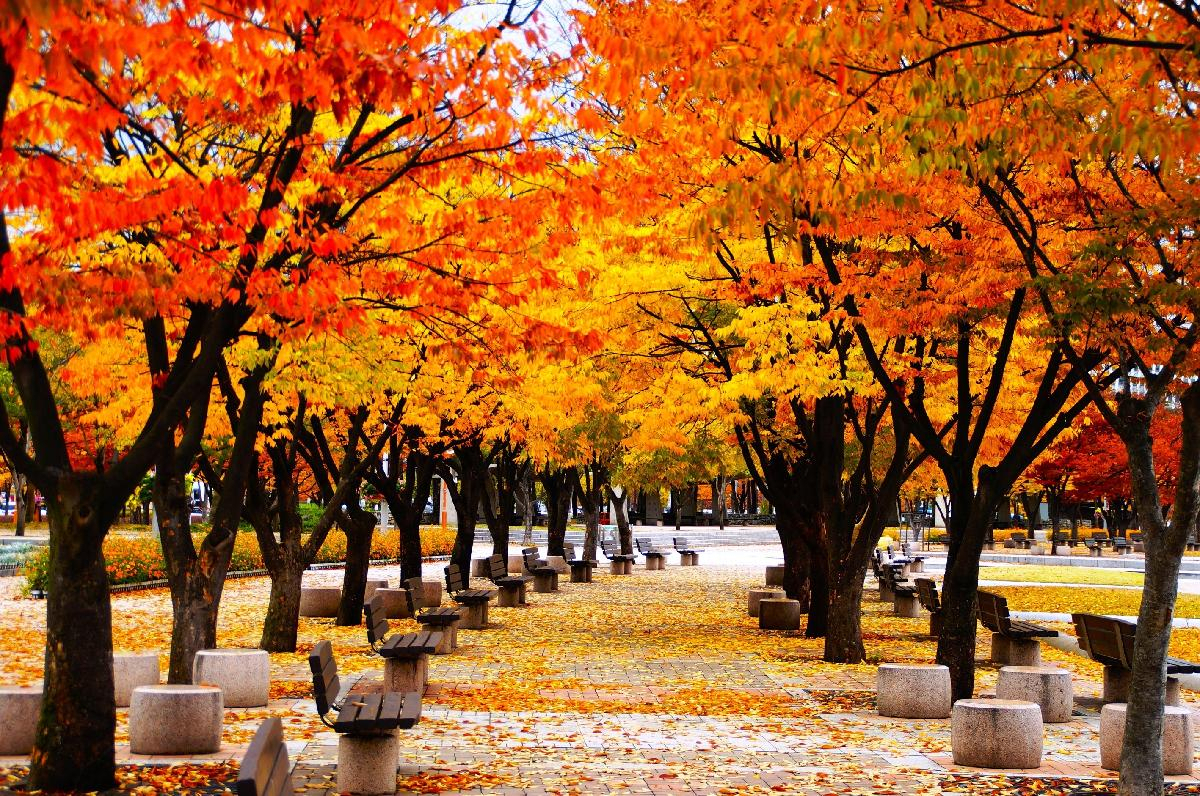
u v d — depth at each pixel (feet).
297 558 60.23
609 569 142.41
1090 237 34.94
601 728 39.96
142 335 49.21
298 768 31.83
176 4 21.34
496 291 39.50
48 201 25.03
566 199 31.89
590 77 28.55
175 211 30.01
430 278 33.96
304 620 78.13
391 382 52.75
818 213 30.71
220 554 41.63
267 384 46.88
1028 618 84.43
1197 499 29.22
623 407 85.76
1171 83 26.48
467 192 41.78
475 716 41.75
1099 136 26.16
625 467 125.49
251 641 64.39
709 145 33.91
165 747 31.73
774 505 71.00
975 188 37.58
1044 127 27.35
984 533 44.62
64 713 26.84
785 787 31.27
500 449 107.14
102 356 49.75
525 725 40.11
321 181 30.66
